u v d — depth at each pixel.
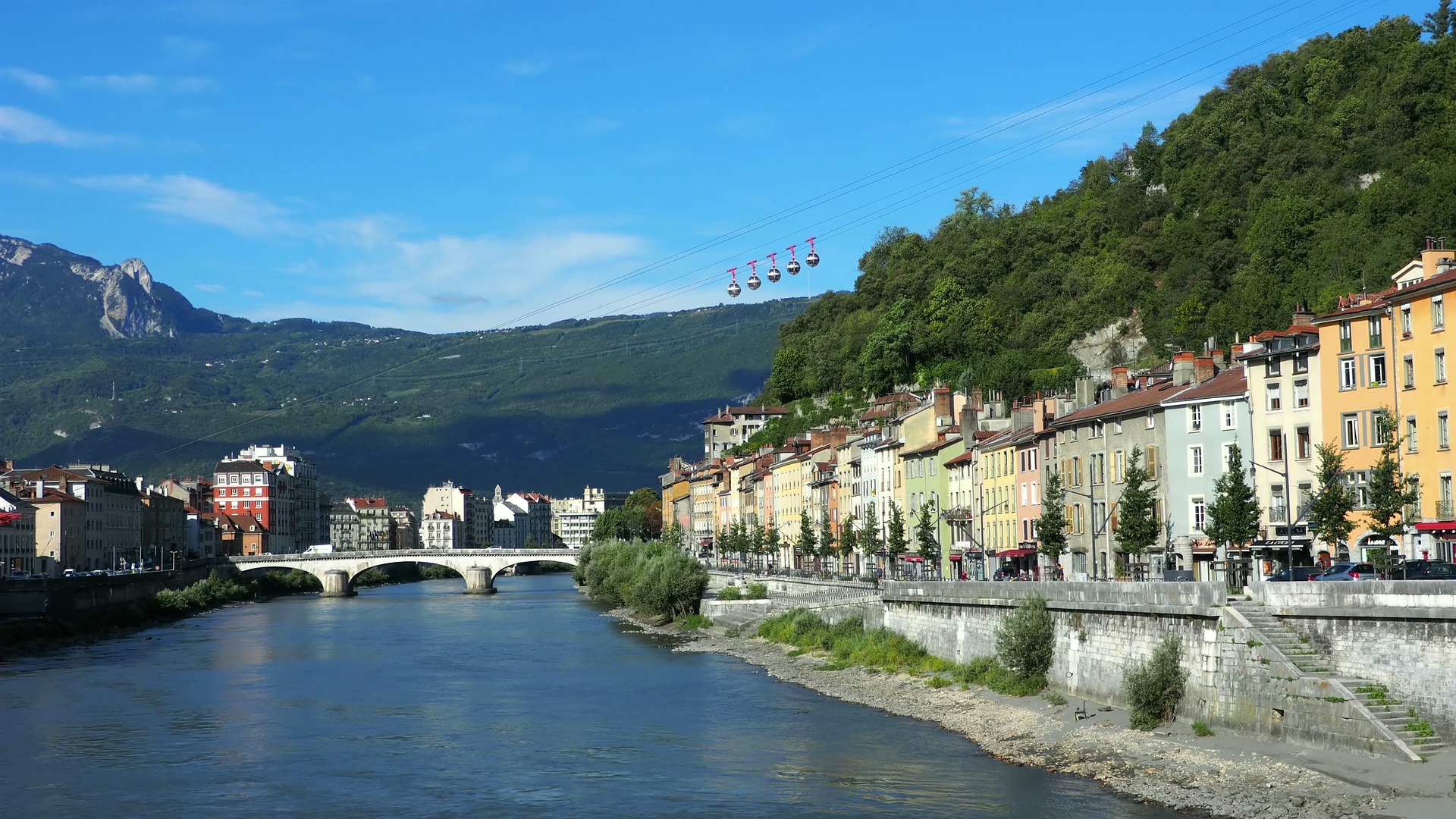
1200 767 62.19
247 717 94.81
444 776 72.44
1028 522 129.88
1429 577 71.62
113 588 191.75
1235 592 71.38
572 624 181.25
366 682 115.31
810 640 127.06
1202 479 104.12
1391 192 191.38
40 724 92.25
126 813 64.94
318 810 64.94
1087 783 63.91
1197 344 198.12
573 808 64.19
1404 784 54.41
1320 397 96.75
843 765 71.69
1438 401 87.69
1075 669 81.88
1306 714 60.75
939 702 89.75
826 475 199.88
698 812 62.34
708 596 175.12
